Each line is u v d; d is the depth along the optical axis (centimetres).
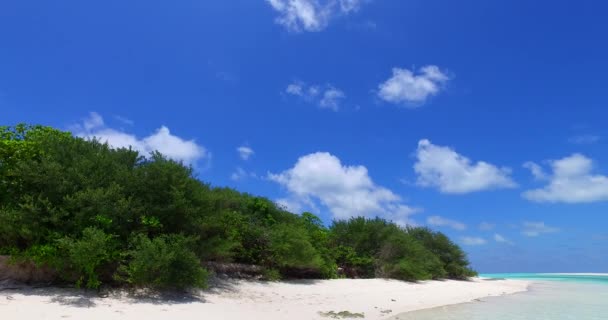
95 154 1424
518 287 3719
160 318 1061
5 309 990
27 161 1318
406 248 3059
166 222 1405
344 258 2802
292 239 2083
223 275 1812
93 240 1144
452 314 1661
